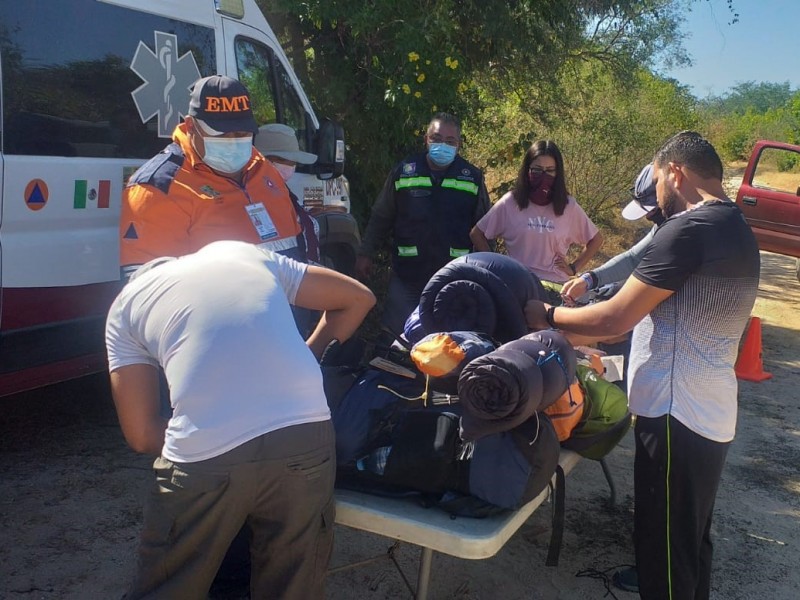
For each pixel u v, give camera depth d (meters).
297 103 5.41
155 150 4.25
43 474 4.00
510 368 2.32
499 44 7.87
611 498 4.15
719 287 2.58
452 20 7.23
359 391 2.68
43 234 3.70
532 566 3.54
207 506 2.09
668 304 2.69
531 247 4.36
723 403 2.65
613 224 12.54
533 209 4.34
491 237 4.46
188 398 2.10
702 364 2.63
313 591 2.29
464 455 2.41
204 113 3.06
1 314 3.55
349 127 7.34
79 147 3.83
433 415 2.50
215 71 4.61
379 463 2.50
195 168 3.16
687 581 2.73
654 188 3.30
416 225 4.52
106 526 3.55
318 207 5.43
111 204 4.02
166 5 4.24
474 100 8.30
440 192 4.50
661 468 2.69
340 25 7.09
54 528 3.50
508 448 2.40
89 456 4.25
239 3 4.77
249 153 3.22
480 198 4.59
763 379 6.73
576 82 10.15
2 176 3.46
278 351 2.18
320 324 2.67
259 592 2.30
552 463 2.48
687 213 2.61
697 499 2.69
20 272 3.59
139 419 2.23
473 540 2.30
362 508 2.45
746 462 4.96
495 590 3.34
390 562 3.46
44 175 3.65
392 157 7.47
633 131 11.34
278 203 3.42
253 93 4.94
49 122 3.67
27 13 3.54
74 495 3.81
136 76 4.09
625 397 3.11
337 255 5.71
